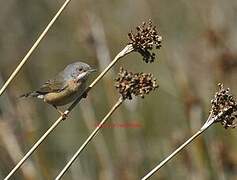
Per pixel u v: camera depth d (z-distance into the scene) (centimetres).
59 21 2188
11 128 1327
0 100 1342
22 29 2202
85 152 1664
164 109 1750
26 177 1301
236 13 1620
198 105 1360
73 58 2102
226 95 789
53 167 1582
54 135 1747
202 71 1520
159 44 796
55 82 1016
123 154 1444
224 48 1512
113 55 1942
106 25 1983
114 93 1433
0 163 1341
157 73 1797
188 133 1357
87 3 1783
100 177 1398
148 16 1998
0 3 2219
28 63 2100
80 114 1792
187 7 1928
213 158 1333
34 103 1639
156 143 1522
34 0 2245
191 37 1841
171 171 1405
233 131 1441
